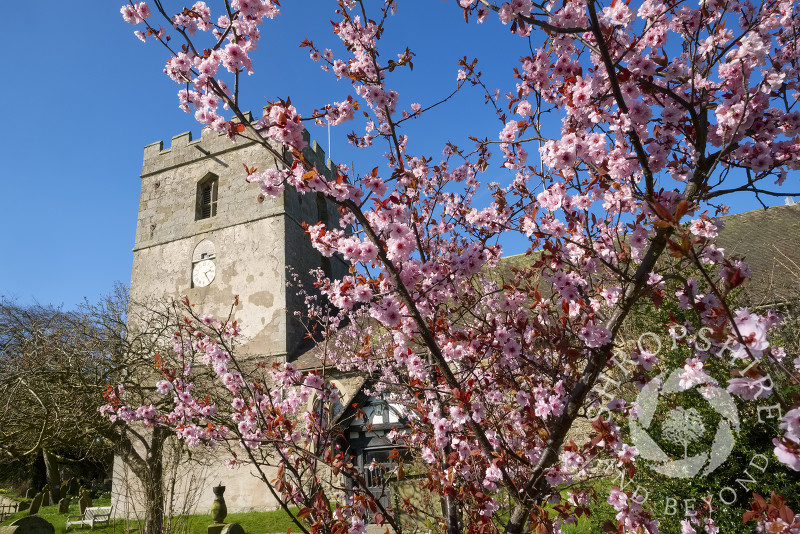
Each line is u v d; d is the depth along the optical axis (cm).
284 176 309
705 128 295
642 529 317
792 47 309
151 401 1011
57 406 1024
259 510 1537
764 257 1381
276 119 292
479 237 435
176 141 2283
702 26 296
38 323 1129
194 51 312
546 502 329
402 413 718
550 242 322
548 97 348
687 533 450
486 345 375
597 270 351
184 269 2062
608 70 263
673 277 280
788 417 186
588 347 310
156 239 2173
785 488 552
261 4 302
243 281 1931
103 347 1088
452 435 387
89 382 1062
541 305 347
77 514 1745
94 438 1197
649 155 294
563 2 296
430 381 448
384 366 676
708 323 278
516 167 447
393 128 405
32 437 1236
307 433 462
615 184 304
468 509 386
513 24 278
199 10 330
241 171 2106
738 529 511
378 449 1229
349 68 405
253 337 1825
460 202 536
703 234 287
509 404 450
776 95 298
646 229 305
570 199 323
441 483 389
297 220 2072
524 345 389
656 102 331
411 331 361
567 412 299
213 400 852
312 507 366
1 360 1074
